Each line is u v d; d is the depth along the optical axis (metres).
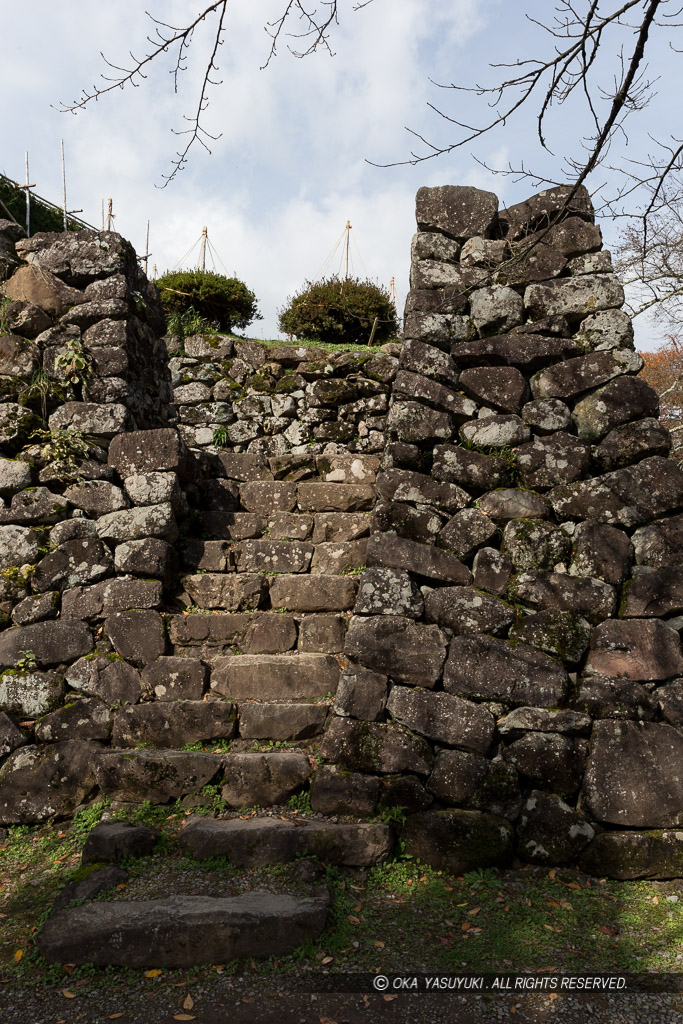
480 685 3.43
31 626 3.88
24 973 2.48
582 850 3.14
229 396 7.22
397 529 3.81
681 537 3.67
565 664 3.49
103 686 3.74
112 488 4.21
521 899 2.94
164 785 3.35
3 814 3.48
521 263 3.85
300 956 2.52
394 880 2.99
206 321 9.76
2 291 4.59
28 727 3.70
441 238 4.34
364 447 6.84
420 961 2.54
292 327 10.08
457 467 3.93
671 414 11.12
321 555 4.71
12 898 2.95
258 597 4.29
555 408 4.00
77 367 4.38
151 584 3.99
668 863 3.08
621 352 4.04
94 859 3.03
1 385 4.40
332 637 4.08
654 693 3.42
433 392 4.06
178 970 2.49
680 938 2.72
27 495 4.16
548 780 3.24
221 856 3.00
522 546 3.73
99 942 2.51
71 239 4.62
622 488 3.80
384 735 3.34
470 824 3.14
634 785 3.19
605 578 3.64
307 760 3.38
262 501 5.40
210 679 3.82
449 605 3.62
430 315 4.19
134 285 4.93
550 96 2.97
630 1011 2.36
